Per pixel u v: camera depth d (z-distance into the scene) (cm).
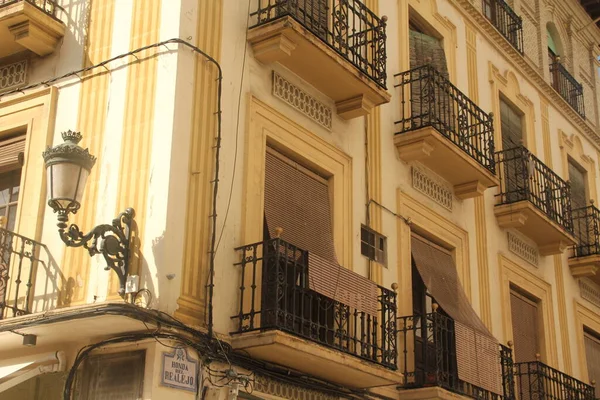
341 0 1045
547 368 1338
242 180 893
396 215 1150
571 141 1825
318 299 884
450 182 1296
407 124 1217
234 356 826
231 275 850
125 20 909
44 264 866
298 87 1013
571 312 1609
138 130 847
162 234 789
